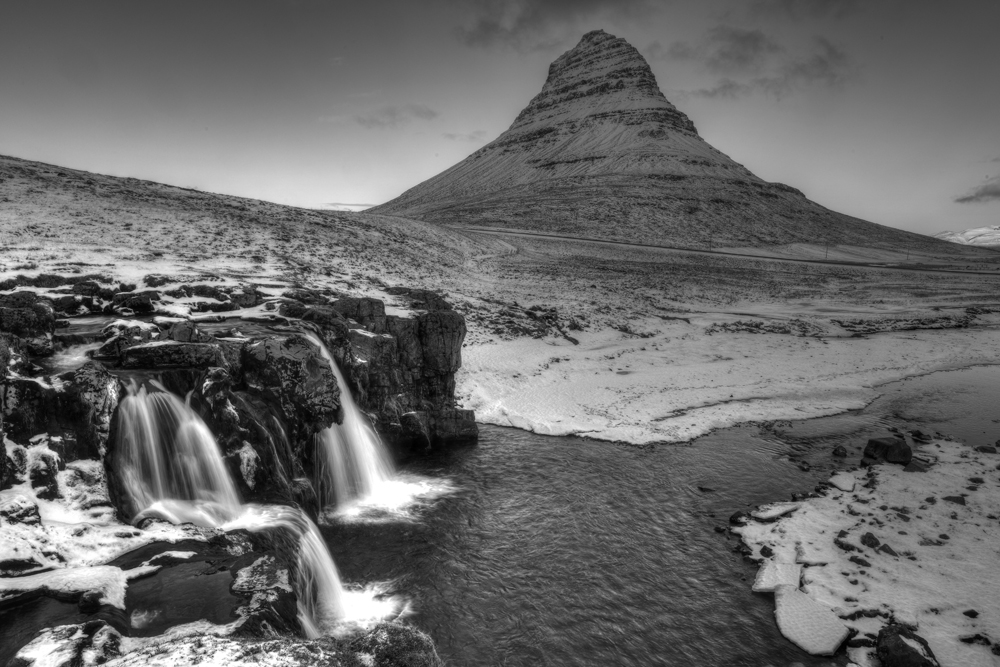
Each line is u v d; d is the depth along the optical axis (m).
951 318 53.53
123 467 11.45
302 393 15.13
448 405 22.28
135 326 14.98
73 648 6.58
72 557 8.81
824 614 11.43
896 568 12.95
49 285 20.36
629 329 40.53
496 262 69.44
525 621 11.34
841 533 14.44
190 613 7.83
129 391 12.23
